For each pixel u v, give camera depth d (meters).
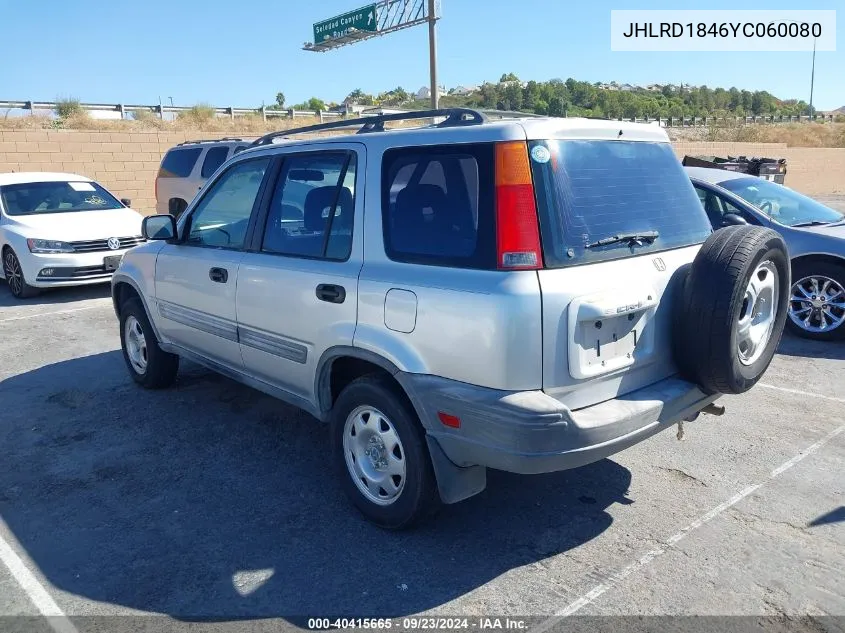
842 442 4.90
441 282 3.28
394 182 3.61
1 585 3.44
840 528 3.80
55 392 6.20
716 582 3.35
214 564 3.57
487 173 3.18
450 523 3.91
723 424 5.25
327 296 3.85
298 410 5.66
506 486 4.32
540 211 3.12
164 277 5.44
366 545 3.72
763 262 3.55
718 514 3.96
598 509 4.04
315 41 27.70
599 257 3.30
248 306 4.51
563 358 3.12
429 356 3.36
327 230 3.98
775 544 3.66
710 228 4.16
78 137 19.23
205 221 5.11
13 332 8.36
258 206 4.53
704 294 3.43
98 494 4.34
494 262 3.13
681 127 47.84
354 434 3.91
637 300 3.34
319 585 3.38
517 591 3.31
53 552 3.71
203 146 13.06
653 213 3.69
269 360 4.46
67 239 10.05
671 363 3.71
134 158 20.16
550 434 3.04
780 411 5.49
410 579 3.42
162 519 4.02
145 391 6.17
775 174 19.02
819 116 64.19
